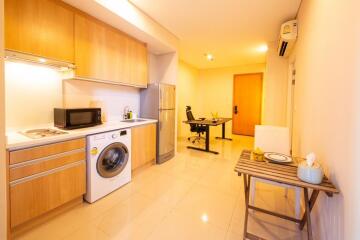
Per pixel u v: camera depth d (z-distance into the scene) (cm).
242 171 134
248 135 622
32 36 168
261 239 146
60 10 189
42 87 208
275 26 307
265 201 215
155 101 331
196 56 502
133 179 270
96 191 208
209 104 680
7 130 184
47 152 163
